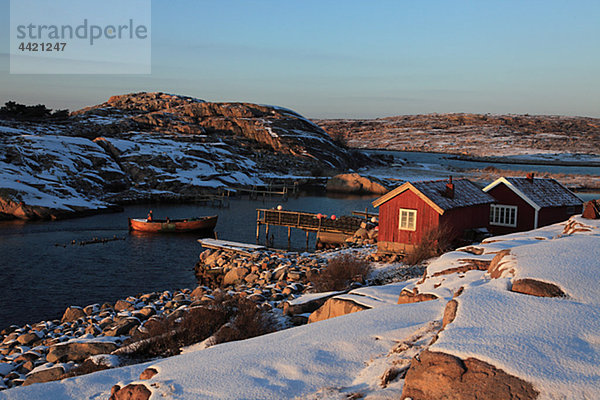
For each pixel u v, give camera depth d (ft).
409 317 29.14
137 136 330.95
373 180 293.64
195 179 258.37
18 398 26.32
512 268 27.53
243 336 41.42
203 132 403.95
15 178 185.98
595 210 49.62
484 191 99.76
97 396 26.48
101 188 226.17
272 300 61.67
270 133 411.75
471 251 43.11
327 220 121.19
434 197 85.25
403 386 20.01
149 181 245.45
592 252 28.30
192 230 146.20
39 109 451.53
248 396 21.57
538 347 18.20
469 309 22.38
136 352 40.55
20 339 54.75
